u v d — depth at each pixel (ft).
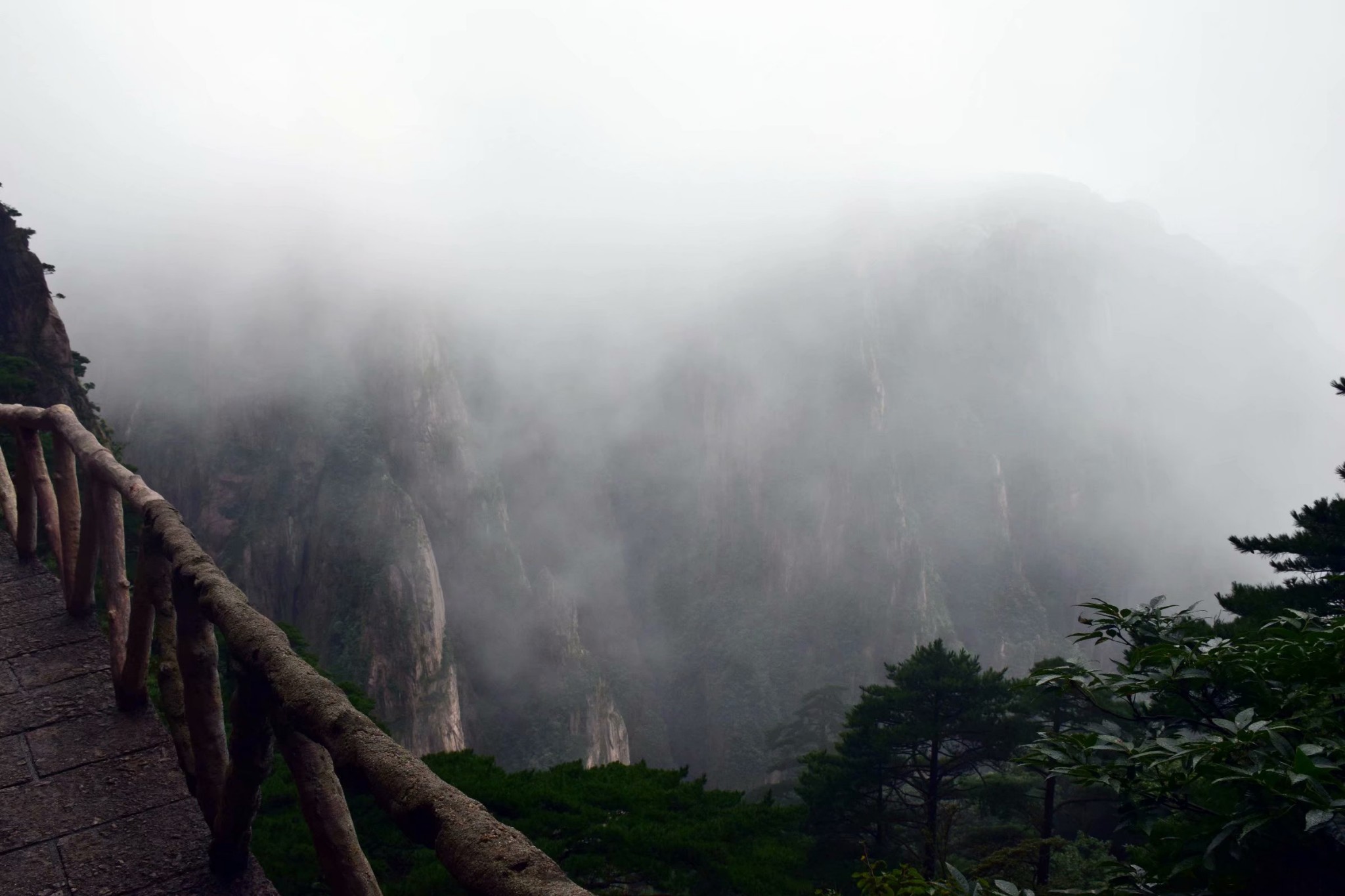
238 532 323.37
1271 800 7.47
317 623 294.25
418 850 26.76
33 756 10.26
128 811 9.32
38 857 8.59
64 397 110.63
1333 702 8.05
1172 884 8.31
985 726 81.05
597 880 27.09
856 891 73.46
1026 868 63.26
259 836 25.13
